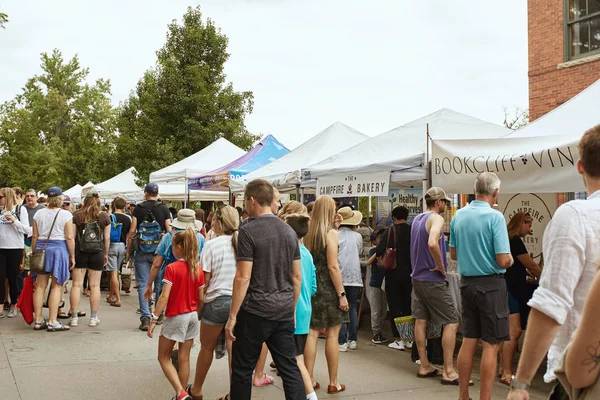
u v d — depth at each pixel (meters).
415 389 5.72
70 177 54.22
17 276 9.08
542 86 13.46
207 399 5.36
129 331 8.34
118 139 28.50
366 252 9.21
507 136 6.03
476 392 5.58
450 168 6.15
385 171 7.63
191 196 16.72
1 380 5.71
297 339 4.79
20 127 50.50
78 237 8.54
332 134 11.08
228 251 5.04
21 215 9.02
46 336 7.81
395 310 7.30
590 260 2.10
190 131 24.77
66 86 66.88
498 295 4.80
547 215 7.96
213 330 4.94
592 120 5.54
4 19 22.95
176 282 5.02
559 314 2.05
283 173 10.09
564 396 2.03
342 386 5.68
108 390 5.51
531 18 13.70
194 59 25.31
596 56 12.08
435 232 5.70
